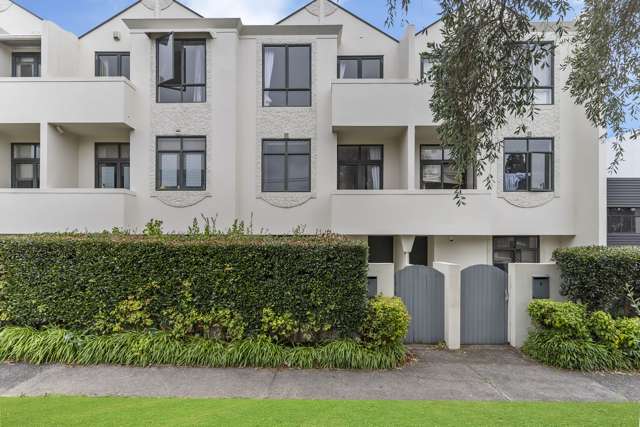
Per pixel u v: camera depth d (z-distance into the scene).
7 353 5.44
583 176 10.39
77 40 11.50
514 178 10.65
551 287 6.44
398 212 9.84
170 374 5.11
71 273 5.70
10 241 5.77
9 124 10.10
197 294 5.65
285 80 10.91
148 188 10.52
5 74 11.30
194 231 8.08
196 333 5.79
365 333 5.63
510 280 6.54
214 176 10.52
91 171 11.36
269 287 5.62
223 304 5.63
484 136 5.09
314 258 5.62
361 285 5.62
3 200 9.62
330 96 10.70
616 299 5.69
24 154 11.52
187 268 5.67
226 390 4.64
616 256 5.74
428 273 6.61
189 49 10.75
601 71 4.98
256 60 10.88
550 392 4.70
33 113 9.95
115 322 5.68
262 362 5.39
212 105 10.57
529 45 4.88
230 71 10.59
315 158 10.77
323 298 5.58
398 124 10.04
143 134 10.56
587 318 5.69
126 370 5.23
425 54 5.15
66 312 5.66
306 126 10.83
